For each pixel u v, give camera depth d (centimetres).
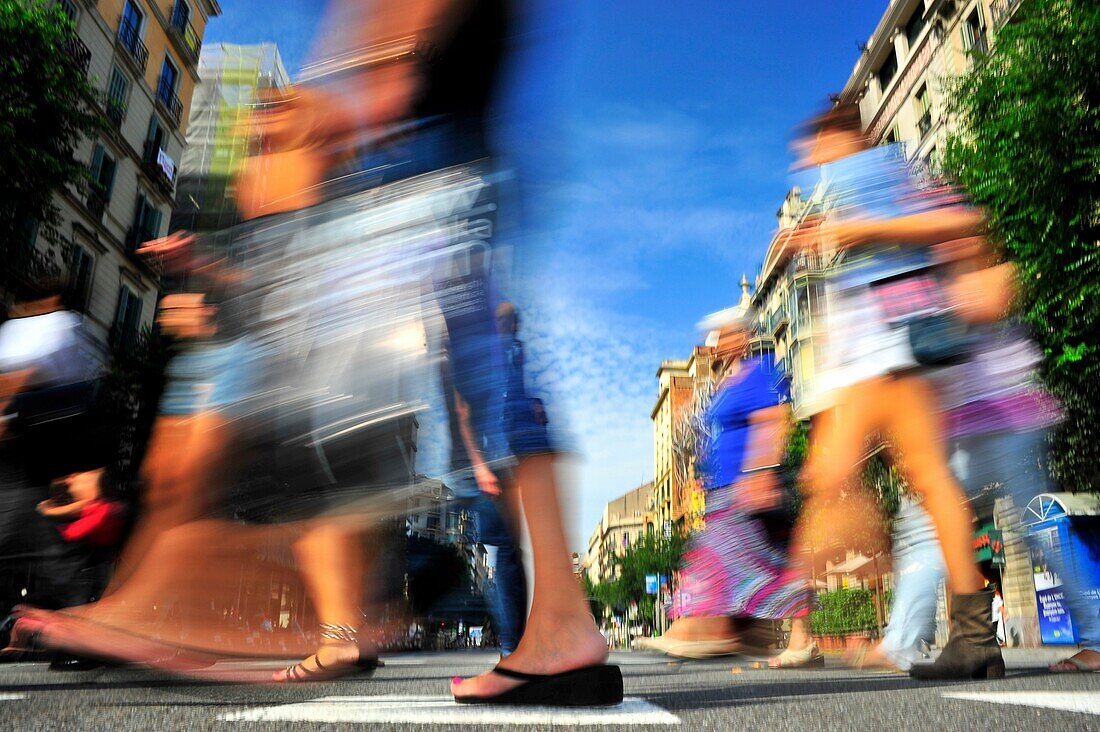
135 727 109
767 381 429
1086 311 984
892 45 2655
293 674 224
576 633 149
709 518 450
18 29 1235
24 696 160
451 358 173
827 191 304
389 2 191
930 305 278
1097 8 1051
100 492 281
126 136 2339
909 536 305
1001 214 1059
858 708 135
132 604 176
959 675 237
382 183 182
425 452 175
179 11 2609
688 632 461
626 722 116
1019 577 1352
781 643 452
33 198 1312
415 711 134
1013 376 279
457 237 180
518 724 113
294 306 176
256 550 189
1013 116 1102
